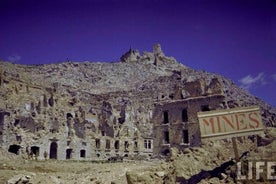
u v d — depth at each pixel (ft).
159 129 171.12
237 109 44.52
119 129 309.63
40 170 121.70
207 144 63.67
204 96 158.92
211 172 49.67
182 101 164.86
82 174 97.76
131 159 217.97
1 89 258.78
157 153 168.76
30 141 220.23
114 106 375.04
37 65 560.61
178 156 62.59
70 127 265.54
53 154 239.71
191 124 157.99
